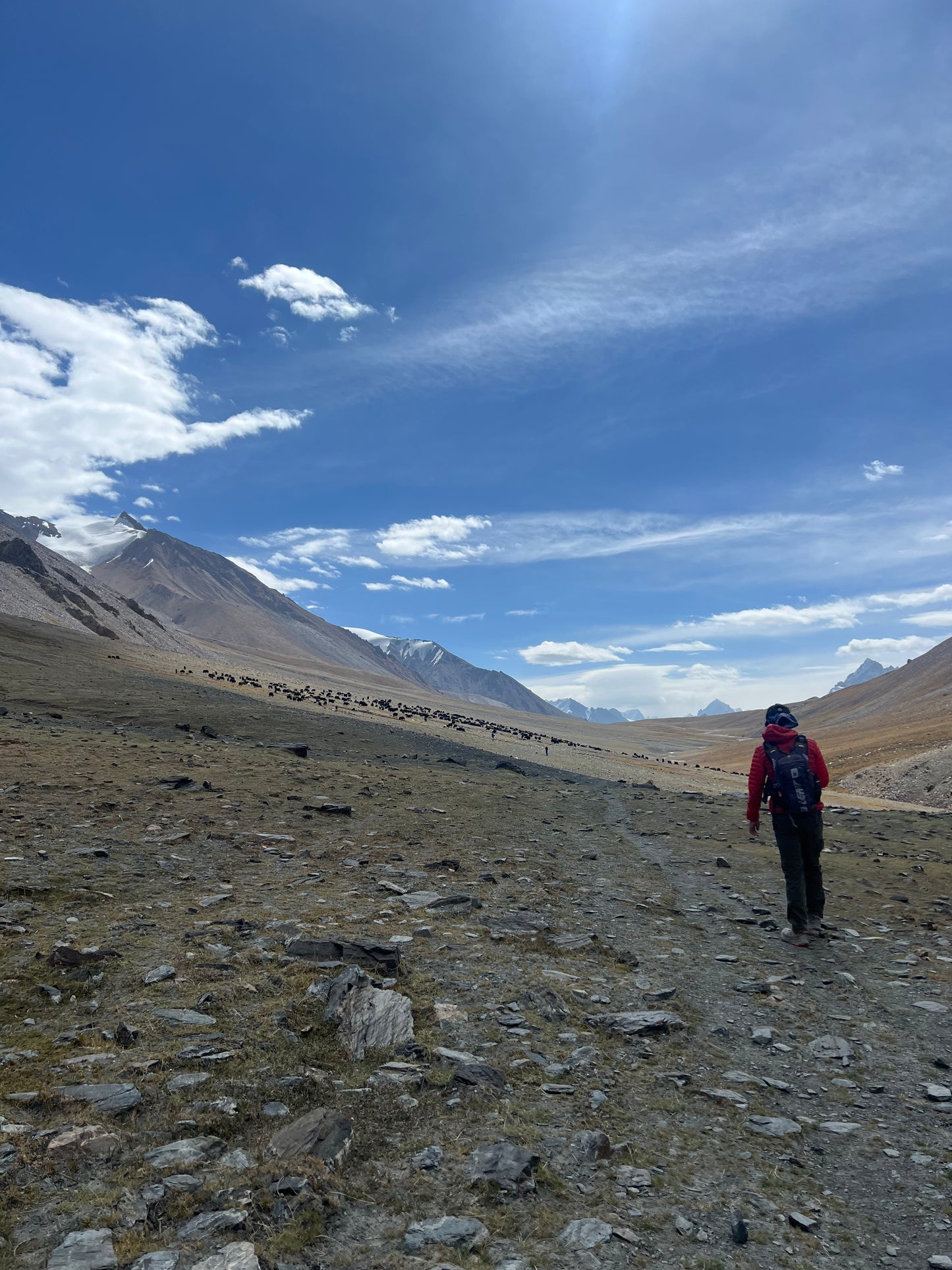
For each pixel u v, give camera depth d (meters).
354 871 10.16
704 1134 4.04
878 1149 3.98
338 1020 5.08
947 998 6.55
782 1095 4.62
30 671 43.16
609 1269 2.83
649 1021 5.56
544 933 7.87
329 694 88.38
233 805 14.23
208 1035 4.66
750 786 8.88
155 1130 3.57
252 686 74.44
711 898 10.40
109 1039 4.54
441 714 106.06
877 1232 3.23
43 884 7.77
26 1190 3.03
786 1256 3.01
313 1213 3.01
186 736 27.75
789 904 8.57
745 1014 6.01
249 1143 3.55
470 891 9.55
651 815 20.12
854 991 6.70
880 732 168.00
